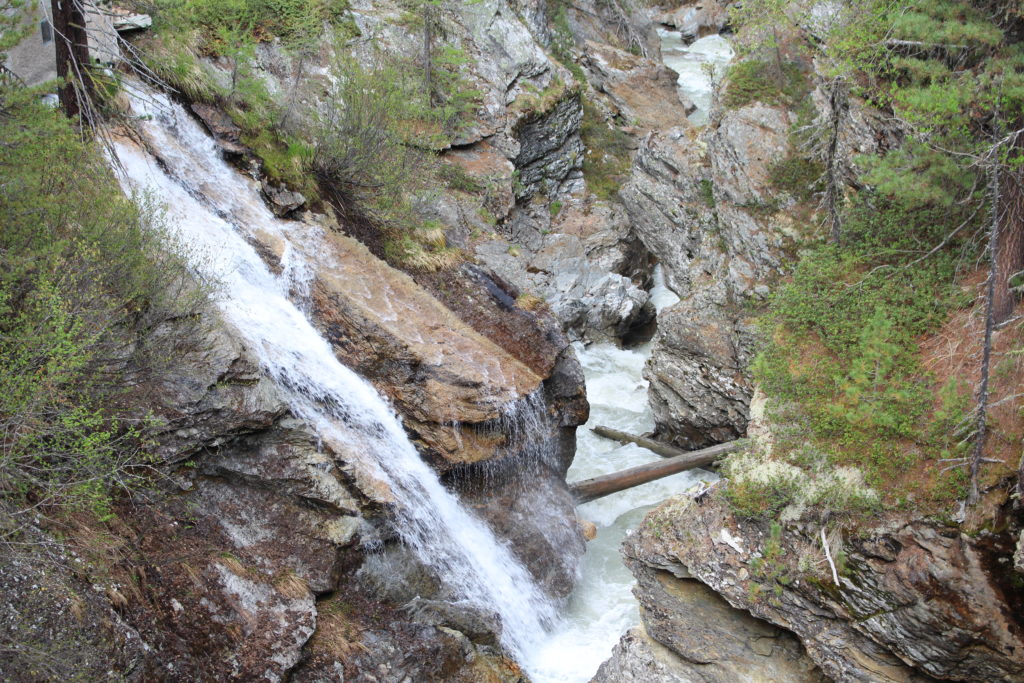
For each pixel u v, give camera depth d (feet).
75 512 34.06
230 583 37.22
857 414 42.29
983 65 49.52
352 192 58.23
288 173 55.77
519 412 51.88
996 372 41.88
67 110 46.19
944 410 40.27
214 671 34.60
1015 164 43.93
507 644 45.19
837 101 60.80
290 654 36.47
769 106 67.51
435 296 54.54
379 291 52.19
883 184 48.24
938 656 35.76
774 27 68.64
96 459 33.65
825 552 38.37
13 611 29.81
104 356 36.81
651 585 43.04
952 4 50.31
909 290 49.44
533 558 50.37
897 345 46.44
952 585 35.58
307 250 52.31
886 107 57.26
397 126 63.98
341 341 49.70
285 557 39.58
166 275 40.78
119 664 31.53
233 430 40.19
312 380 45.52
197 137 54.29
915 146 49.78
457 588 45.42
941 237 51.29
